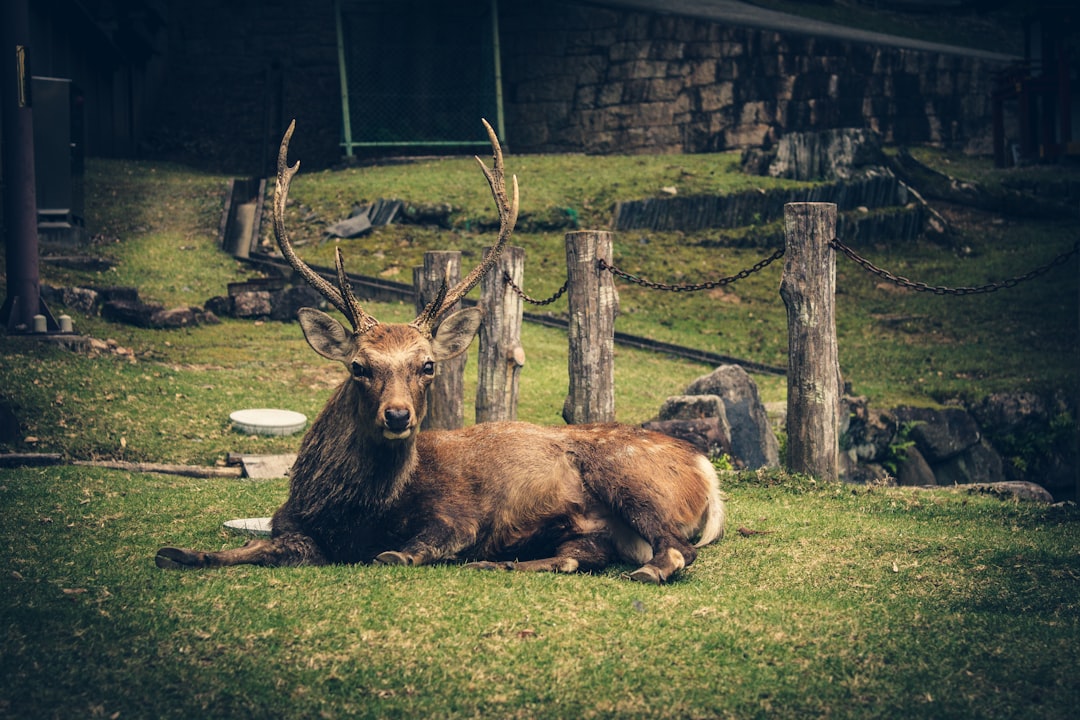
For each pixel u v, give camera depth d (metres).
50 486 8.38
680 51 30.31
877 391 15.46
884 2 41.50
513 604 5.40
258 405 12.63
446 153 30.64
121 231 21.50
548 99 30.81
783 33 29.95
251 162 30.72
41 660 4.52
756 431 11.75
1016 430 15.32
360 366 6.12
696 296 20.59
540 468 6.52
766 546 6.96
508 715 4.17
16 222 13.36
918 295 21.34
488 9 30.06
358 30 30.09
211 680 4.40
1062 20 27.83
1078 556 6.41
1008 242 24.22
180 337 15.79
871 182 24.42
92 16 27.22
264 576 5.80
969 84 30.75
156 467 9.94
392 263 20.34
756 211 23.83
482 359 10.40
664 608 5.44
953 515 8.07
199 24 33.12
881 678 4.50
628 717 4.15
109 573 5.86
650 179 25.09
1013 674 4.50
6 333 13.28
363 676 4.48
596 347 9.80
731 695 4.34
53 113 16.30
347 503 6.21
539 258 21.22
